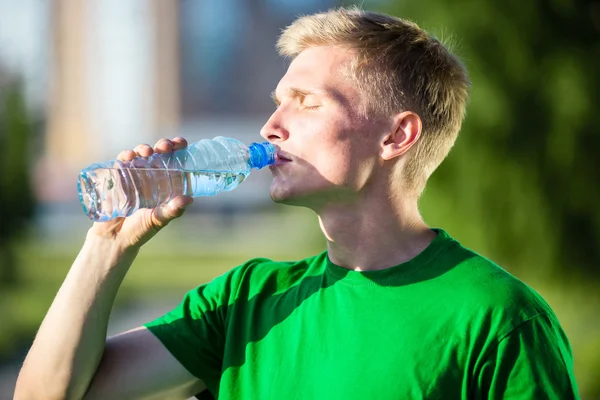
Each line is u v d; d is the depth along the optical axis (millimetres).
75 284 2604
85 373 2584
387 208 2568
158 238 43281
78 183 2572
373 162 2568
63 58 58625
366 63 2596
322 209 2588
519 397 2250
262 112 62469
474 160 8109
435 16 8094
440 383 2303
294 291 2643
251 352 2598
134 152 2586
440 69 2701
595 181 8031
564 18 8062
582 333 8148
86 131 58688
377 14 2746
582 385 7844
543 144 8031
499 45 8016
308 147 2551
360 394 2348
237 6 61875
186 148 2695
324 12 2766
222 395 2594
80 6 58812
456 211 8250
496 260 8266
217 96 62219
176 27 61375
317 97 2570
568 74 7934
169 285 22875
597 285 8250
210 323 2742
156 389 2697
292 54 2744
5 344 13828
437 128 2686
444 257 2469
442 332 2350
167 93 61125
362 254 2549
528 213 8078
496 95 7953
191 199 2561
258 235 42938
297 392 2455
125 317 17016
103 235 2631
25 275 17031
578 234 8188
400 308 2414
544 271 8219
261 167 2605
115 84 59656
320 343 2479
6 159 16016
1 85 15844
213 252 35094
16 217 16266
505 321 2305
